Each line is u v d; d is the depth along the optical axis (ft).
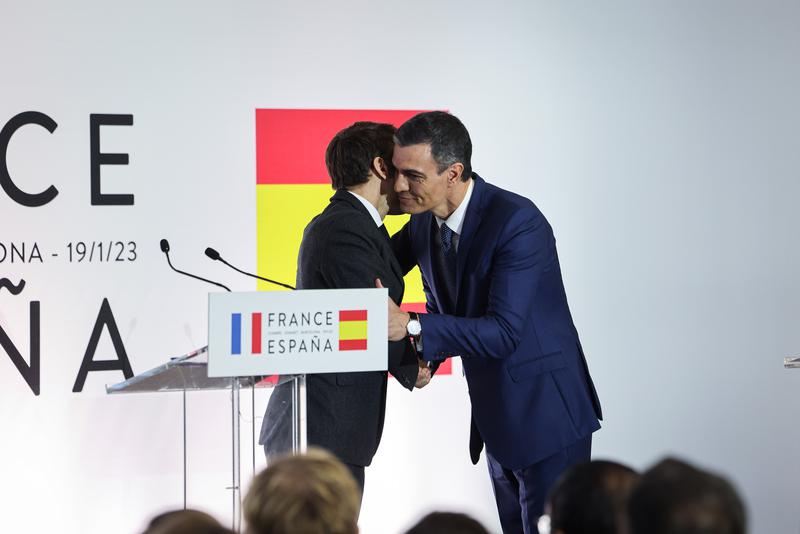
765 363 32.83
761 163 32.86
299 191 30.63
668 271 32.37
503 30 31.63
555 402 22.27
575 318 31.91
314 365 18.15
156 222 29.86
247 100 30.37
